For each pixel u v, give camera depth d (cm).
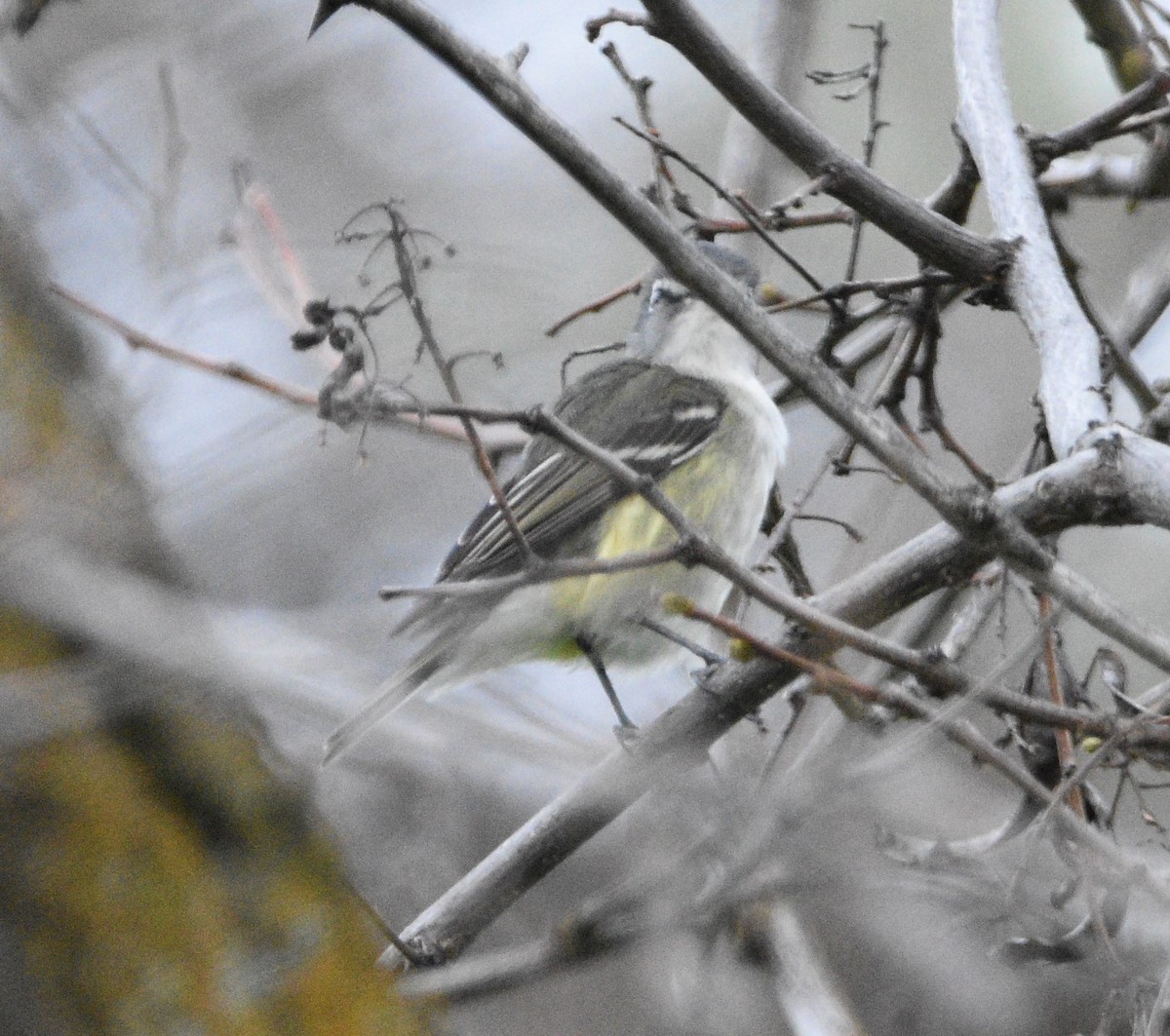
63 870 589
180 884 598
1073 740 740
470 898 732
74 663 539
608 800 733
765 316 621
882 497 910
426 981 684
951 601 830
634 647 1046
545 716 657
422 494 1156
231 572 672
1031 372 1249
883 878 737
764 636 754
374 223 1193
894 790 707
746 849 675
